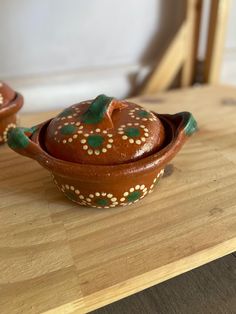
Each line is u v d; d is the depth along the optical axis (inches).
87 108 8.5
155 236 7.8
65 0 16.3
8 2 15.3
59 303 6.3
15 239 7.8
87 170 7.1
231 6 20.1
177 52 18.7
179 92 17.0
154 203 8.8
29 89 17.3
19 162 10.8
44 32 16.7
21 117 14.2
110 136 7.5
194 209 8.6
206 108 14.8
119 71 18.9
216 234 7.8
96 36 17.8
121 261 7.1
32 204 8.9
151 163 7.3
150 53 19.4
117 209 8.6
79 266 7.0
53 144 7.8
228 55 21.2
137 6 17.8
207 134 12.4
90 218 8.4
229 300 8.3
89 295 6.4
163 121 9.0
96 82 18.6
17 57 16.8
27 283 6.7
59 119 8.3
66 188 8.2
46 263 7.1
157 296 8.4
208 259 7.5
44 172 10.3
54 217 8.4
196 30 18.7
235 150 11.3
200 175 9.9
